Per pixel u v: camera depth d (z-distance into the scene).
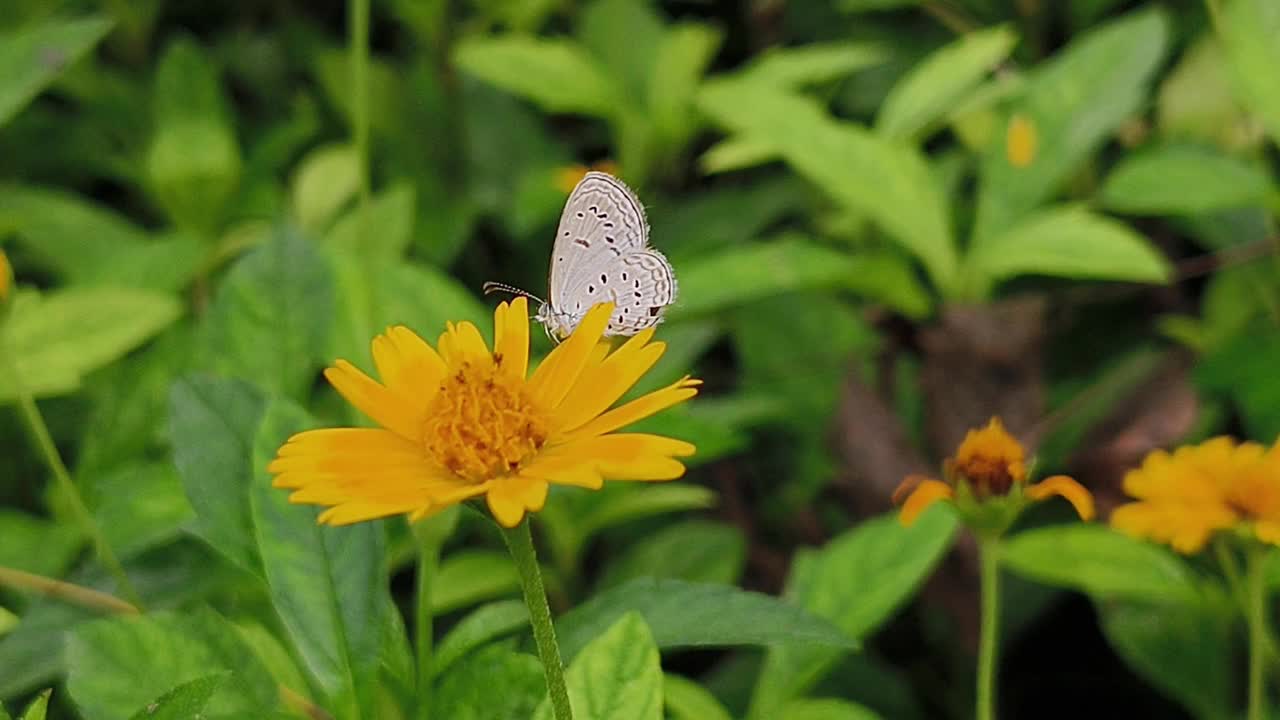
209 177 0.38
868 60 0.36
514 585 0.30
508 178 0.42
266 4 0.51
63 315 0.31
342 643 0.24
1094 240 0.31
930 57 0.41
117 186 0.48
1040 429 0.31
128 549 0.28
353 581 0.25
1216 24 0.30
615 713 0.23
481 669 0.24
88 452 0.31
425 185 0.42
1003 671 0.34
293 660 0.27
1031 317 0.32
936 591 0.32
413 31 0.43
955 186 0.37
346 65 0.43
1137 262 0.31
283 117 0.48
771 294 0.36
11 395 0.30
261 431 0.25
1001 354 0.32
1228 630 0.30
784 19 0.44
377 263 0.30
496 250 0.44
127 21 0.46
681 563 0.32
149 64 0.48
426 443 0.23
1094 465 0.31
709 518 0.35
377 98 0.43
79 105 0.47
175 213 0.38
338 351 0.29
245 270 0.29
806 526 0.34
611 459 0.22
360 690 0.24
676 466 0.22
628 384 0.23
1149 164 0.32
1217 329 0.34
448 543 0.33
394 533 0.30
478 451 0.23
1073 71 0.33
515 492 0.22
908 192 0.32
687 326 0.33
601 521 0.31
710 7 0.47
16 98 0.29
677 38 0.40
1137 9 0.39
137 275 0.33
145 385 0.31
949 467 0.25
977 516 0.25
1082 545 0.29
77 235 0.37
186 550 0.28
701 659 0.34
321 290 0.29
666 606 0.25
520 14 0.43
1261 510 0.26
